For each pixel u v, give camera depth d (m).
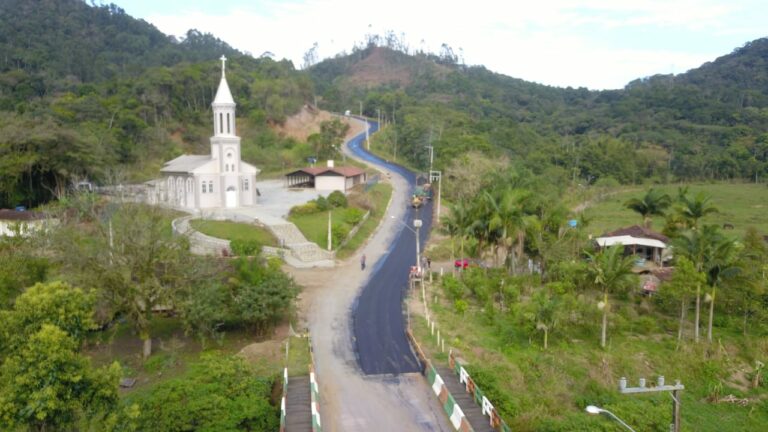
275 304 43.47
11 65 177.25
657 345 47.41
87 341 43.19
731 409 40.69
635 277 46.28
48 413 23.66
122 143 114.69
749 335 50.03
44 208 71.50
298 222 74.19
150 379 37.75
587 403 38.31
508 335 45.47
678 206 65.31
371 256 68.94
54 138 79.81
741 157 178.38
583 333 48.59
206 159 84.00
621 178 158.12
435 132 137.75
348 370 39.62
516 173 89.62
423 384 37.78
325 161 132.50
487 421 32.09
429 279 60.69
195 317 40.06
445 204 95.88
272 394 35.34
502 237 56.97
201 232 65.44
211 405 30.36
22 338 25.20
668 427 36.06
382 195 99.00
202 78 158.25
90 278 39.66
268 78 176.88
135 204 50.03
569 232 62.44
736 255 48.59
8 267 40.97
